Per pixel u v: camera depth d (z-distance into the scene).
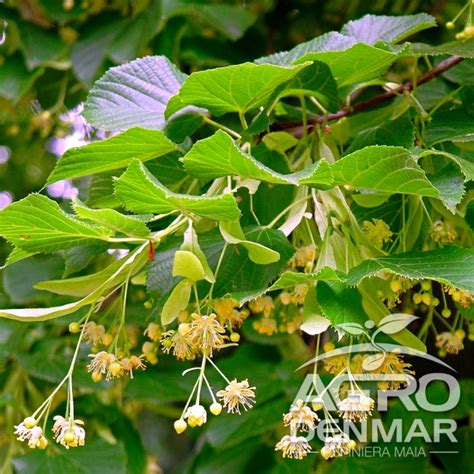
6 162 1.14
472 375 0.86
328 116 0.72
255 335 0.84
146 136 0.65
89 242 0.63
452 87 0.77
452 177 0.64
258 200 0.69
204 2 0.85
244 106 0.66
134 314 0.81
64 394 0.86
